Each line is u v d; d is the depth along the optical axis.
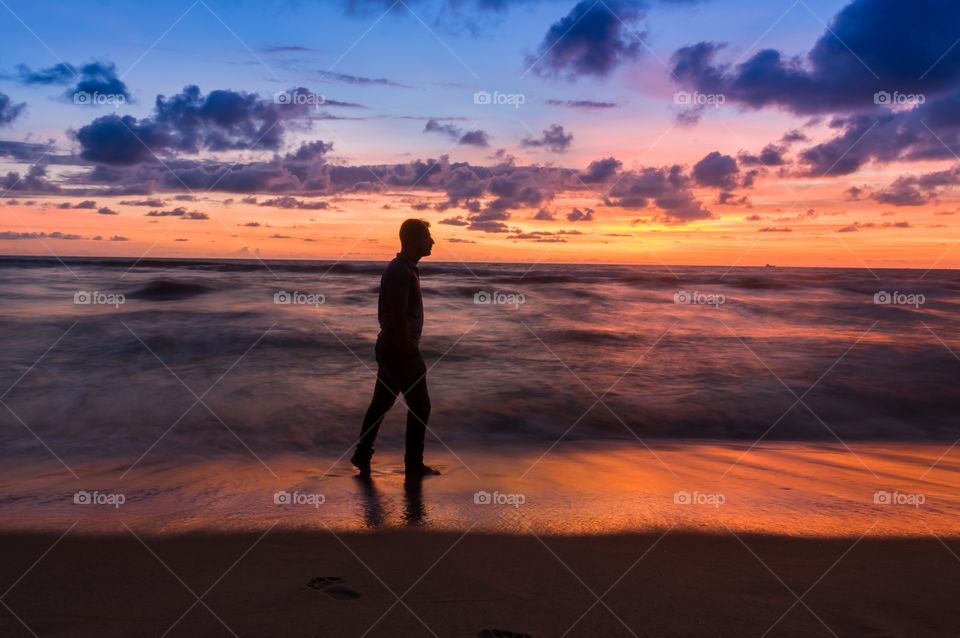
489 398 7.04
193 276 25.97
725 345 11.25
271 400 6.62
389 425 5.95
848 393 7.58
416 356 4.16
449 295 20.41
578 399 7.09
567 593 2.19
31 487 3.72
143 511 3.18
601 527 2.93
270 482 3.88
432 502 3.37
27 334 10.30
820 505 3.33
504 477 4.03
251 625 1.92
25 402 6.42
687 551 2.62
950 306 19.08
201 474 4.12
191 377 7.71
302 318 12.81
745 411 6.82
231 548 2.64
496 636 1.86
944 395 7.56
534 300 19.77
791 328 13.97
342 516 3.10
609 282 27.89
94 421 5.84
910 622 1.96
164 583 2.26
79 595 2.15
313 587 2.23
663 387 7.77
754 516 3.11
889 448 5.39
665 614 2.02
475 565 2.46
